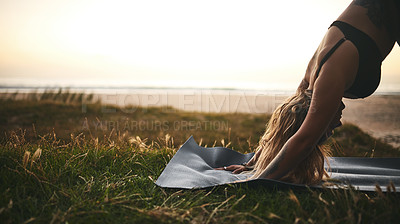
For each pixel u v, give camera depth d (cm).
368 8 176
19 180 194
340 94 165
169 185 204
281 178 202
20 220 153
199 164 259
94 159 255
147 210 167
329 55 170
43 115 897
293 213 158
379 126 835
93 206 167
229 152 300
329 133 198
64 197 182
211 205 177
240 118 1006
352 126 769
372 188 190
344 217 152
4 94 1628
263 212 164
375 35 174
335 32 178
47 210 164
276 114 219
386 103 1437
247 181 188
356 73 172
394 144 611
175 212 160
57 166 229
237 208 173
